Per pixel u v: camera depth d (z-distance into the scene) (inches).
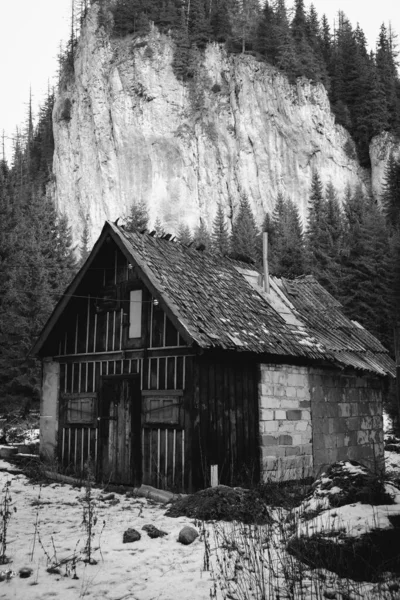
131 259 491.2
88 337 557.0
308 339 568.4
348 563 225.5
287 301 641.6
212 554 267.1
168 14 3708.2
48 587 226.7
